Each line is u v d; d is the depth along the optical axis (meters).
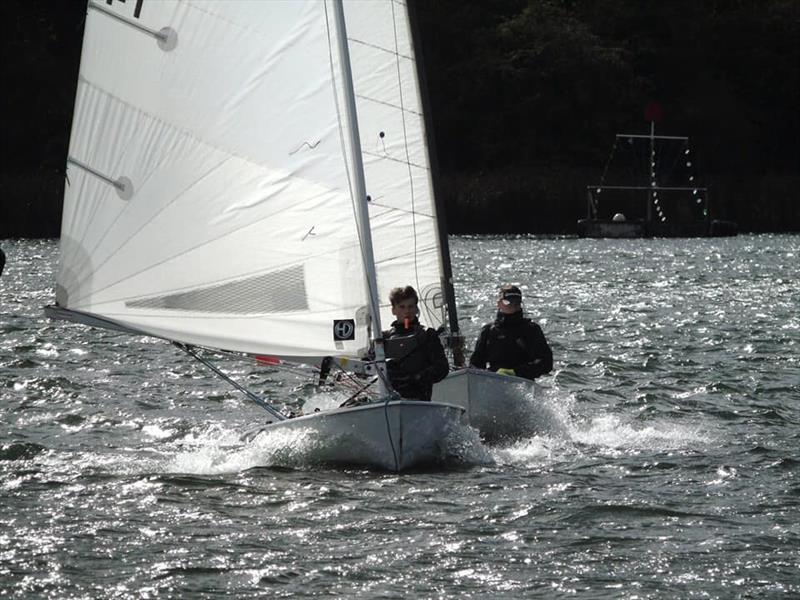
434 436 37.66
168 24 38.81
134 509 33.00
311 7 38.53
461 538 30.58
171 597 26.48
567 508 33.22
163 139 38.78
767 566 28.66
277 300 38.38
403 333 38.66
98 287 38.72
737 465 38.78
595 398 52.16
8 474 36.94
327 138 38.50
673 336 73.12
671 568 28.48
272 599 26.45
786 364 61.88
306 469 37.50
